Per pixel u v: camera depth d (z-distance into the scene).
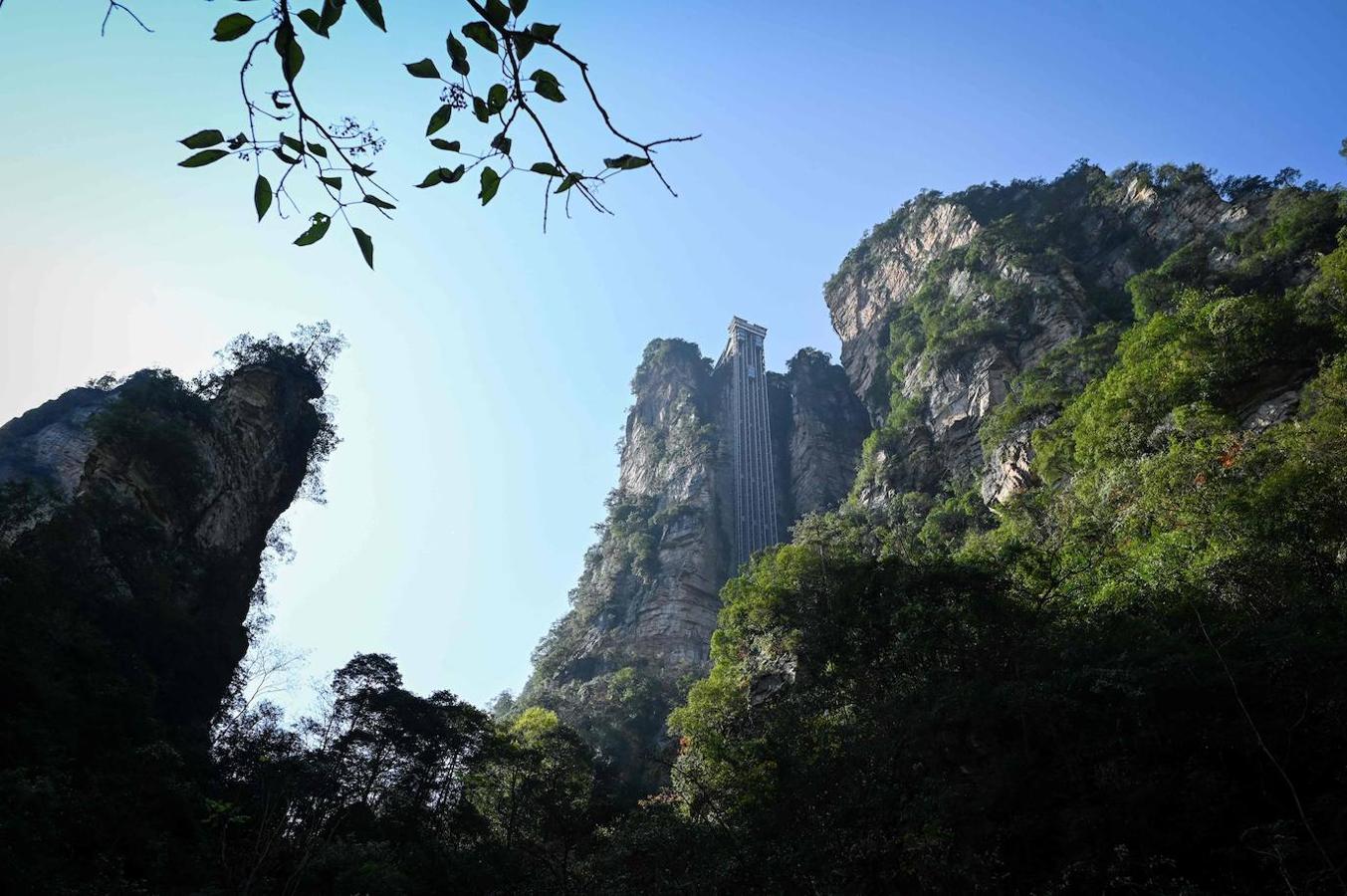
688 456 110.00
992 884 18.78
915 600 28.41
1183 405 39.91
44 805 21.42
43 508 38.69
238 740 33.47
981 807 20.53
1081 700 21.58
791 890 19.91
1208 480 30.92
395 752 36.06
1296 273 56.69
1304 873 15.74
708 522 100.88
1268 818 17.67
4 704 26.02
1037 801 20.50
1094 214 88.56
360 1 3.02
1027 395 61.81
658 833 23.67
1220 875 17.30
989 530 57.31
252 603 52.38
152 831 25.81
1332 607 21.06
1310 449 28.19
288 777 29.66
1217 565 24.38
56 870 20.72
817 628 31.59
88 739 28.00
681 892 21.47
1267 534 25.25
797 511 106.88
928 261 107.06
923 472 74.38
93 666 31.98
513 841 34.41
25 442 46.09
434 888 29.41
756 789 25.80
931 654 26.64
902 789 22.08
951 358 79.44
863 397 108.88
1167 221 80.19
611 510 109.75
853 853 20.09
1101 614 26.19
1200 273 62.59
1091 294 77.06
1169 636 22.58
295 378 57.53
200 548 47.19
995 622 26.30
